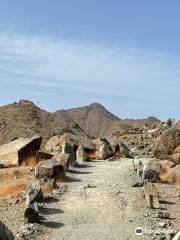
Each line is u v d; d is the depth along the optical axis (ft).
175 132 163.94
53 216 109.60
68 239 96.22
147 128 360.28
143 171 146.30
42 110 415.64
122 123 589.32
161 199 125.80
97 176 147.74
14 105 407.03
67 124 398.62
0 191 132.16
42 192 120.37
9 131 362.94
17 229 101.19
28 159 169.99
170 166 153.17
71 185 134.92
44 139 356.18
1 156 170.60
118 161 179.22
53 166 140.05
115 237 97.35
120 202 118.93
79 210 114.11
